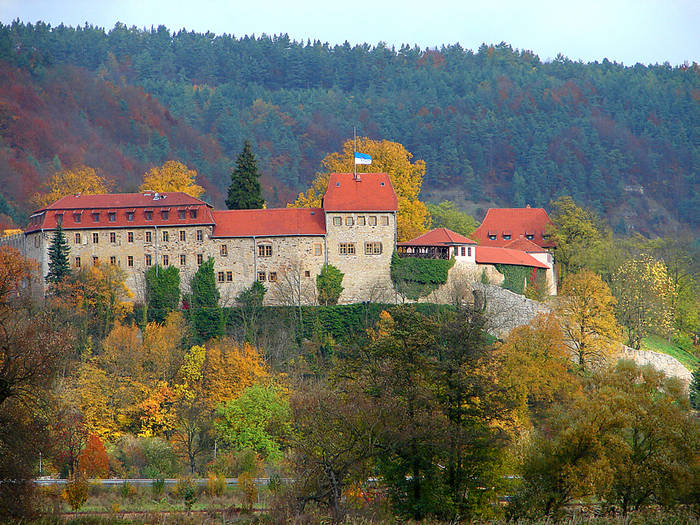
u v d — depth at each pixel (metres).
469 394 163.12
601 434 169.38
